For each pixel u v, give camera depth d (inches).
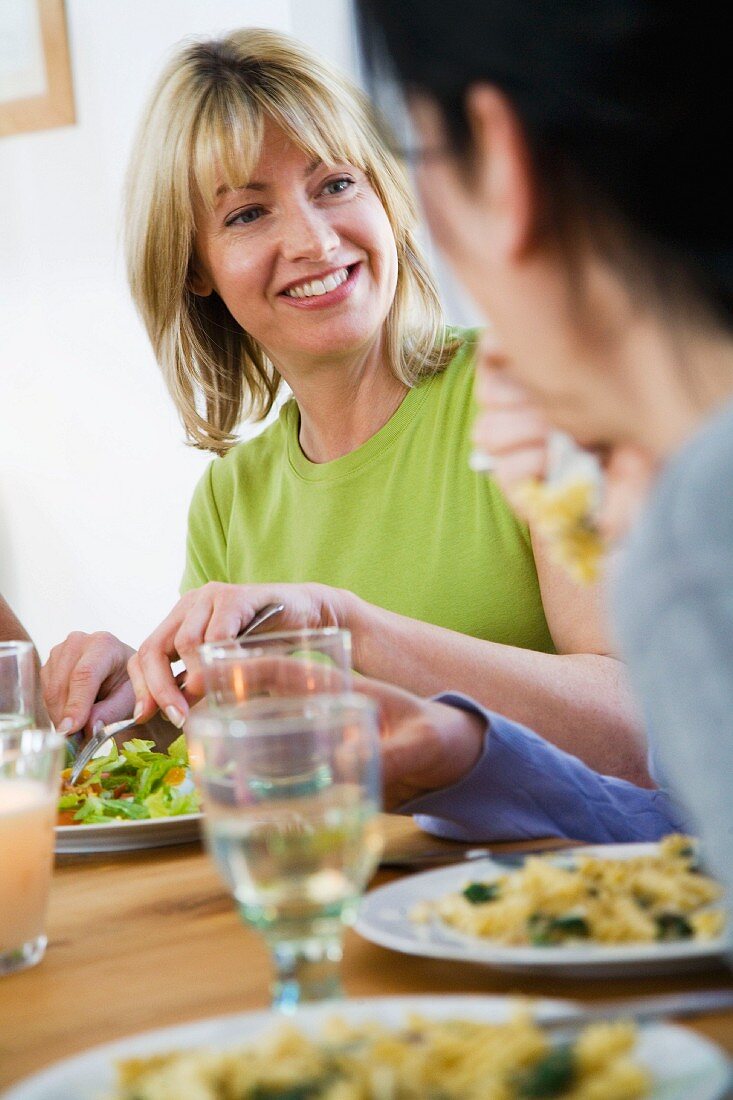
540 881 28.1
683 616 16.8
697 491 17.1
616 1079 17.6
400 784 37.4
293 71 70.5
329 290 71.6
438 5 19.6
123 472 135.3
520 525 71.6
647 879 28.3
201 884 38.1
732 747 16.5
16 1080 24.1
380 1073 17.6
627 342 19.8
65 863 43.0
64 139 133.1
